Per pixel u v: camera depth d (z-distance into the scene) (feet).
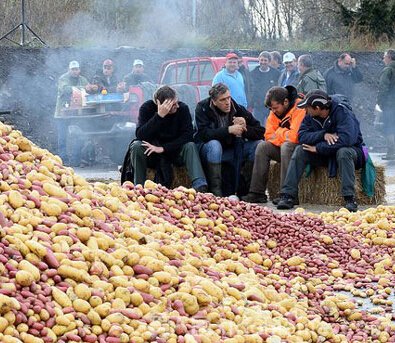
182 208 27.53
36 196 21.68
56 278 18.51
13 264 18.13
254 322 19.84
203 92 67.41
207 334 18.47
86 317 17.90
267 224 28.78
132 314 18.47
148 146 42.68
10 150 24.11
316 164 43.96
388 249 28.73
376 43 120.88
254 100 64.69
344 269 26.76
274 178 46.68
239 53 72.49
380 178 44.98
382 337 21.21
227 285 21.38
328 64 111.96
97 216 22.47
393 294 24.50
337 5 124.88
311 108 42.70
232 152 44.29
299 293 23.70
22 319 16.90
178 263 21.68
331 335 20.70
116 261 20.04
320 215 32.55
